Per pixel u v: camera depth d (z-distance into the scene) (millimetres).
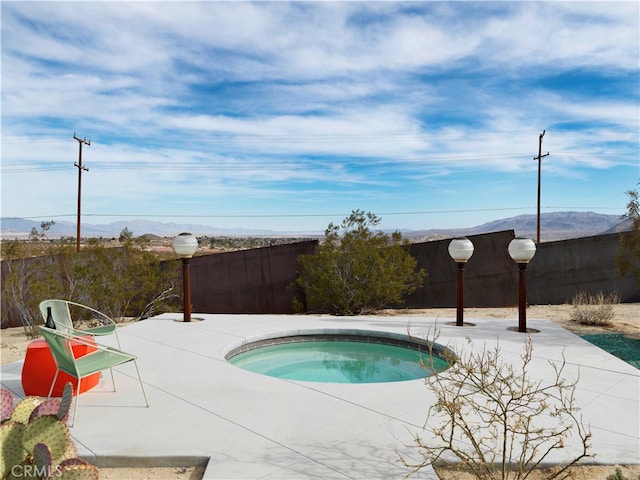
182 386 4652
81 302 10453
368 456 3086
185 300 8227
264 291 12188
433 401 4191
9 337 9875
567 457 3061
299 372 6188
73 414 3875
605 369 5203
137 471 3064
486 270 12250
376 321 8422
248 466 2939
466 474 2898
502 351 5973
